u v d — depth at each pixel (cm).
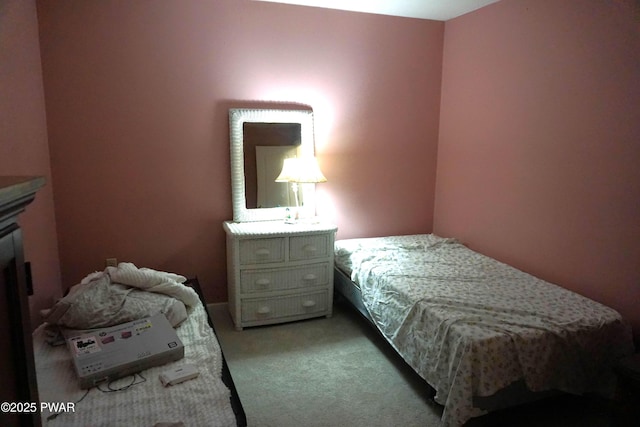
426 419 197
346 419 196
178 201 295
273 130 307
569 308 206
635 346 213
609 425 180
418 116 351
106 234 282
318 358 249
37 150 243
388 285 242
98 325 182
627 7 208
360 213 348
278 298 288
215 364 163
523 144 276
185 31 277
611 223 222
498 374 173
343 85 323
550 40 251
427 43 341
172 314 196
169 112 283
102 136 271
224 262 314
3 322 73
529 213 274
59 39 254
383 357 251
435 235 358
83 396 139
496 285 238
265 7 292
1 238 71
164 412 132
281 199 316
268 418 195
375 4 301
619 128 215
